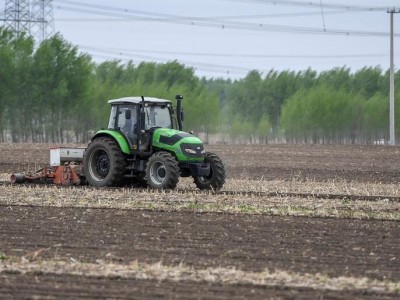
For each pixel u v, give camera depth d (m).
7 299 32.22
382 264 40.31
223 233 48.50
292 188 78.00
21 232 48.41
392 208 60.81
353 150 158.88
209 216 55.22
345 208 60.31
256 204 61.19
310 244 45.41
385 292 34.00
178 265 38.75
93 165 74.81
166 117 74.62
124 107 74.00
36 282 35.03
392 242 46.50
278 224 52.25
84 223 51.94
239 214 56.25
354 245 45.34
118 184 73.69
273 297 32.75
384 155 142.12
